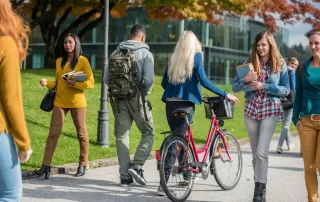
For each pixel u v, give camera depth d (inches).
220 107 504.7
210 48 3703.3
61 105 568.4
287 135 882.1
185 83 488.1
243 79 446.0
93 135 810.2
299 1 1626.5
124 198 486.0
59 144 714.8
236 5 1408.7
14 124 237.6
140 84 518.6
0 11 241.3
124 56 513.0
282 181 591.8
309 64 413.7
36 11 1798.7
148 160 725.9
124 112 527.2
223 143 525.3
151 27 3496.6
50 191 506.3
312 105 408.8
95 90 1293.1
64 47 571.2
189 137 482.6
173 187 466.9
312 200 419.2
